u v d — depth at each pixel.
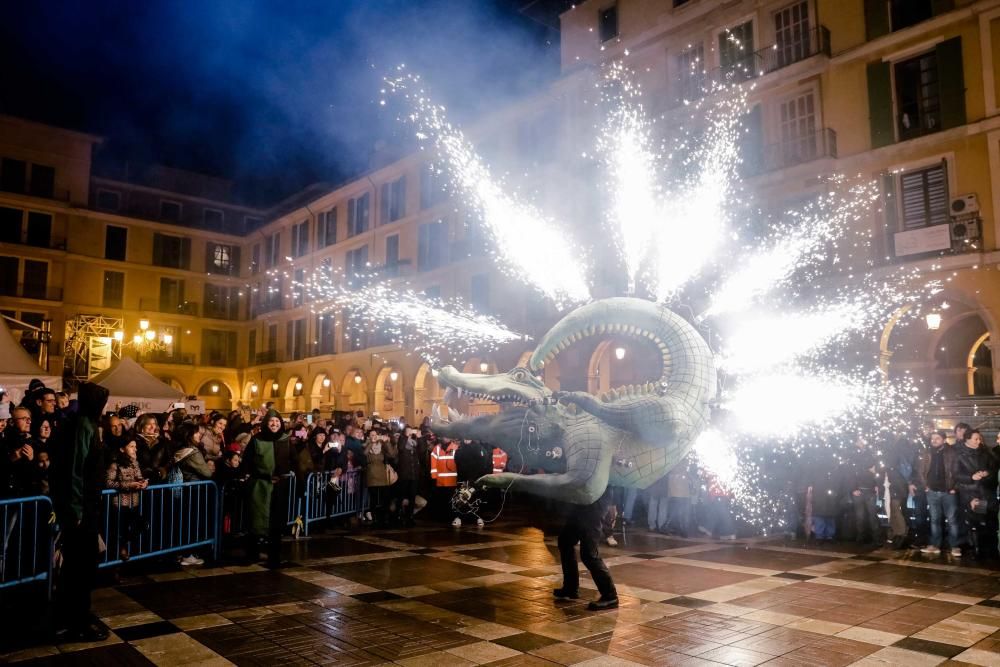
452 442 13.23
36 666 4.49
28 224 36.00
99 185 39.56
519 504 15.92
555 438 6.41
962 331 17.69
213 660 4.64
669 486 11.21
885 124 17.52
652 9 22.33
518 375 6.78
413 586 6.98
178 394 14.95
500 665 4.61
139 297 39.75
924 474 10.17
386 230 33.03
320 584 7.03
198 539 7.98
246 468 8.09
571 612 6.00
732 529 10.84
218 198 44.56
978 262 15.53
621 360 22.19
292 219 40.28
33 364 11.59
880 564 8.59
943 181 16.61
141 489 6.94
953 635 5.38
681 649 4.98
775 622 5.72
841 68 18.34
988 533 9.13
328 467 11.59
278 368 40.03
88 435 5.11
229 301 43.66
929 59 17.14
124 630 5.31
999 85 15.83
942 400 14.41
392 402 32.59
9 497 6.02
